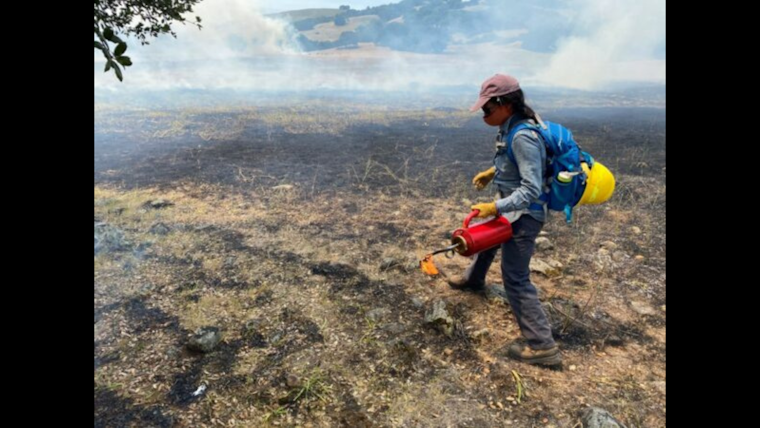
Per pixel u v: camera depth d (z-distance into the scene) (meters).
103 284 3.25
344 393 2.31
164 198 5.20
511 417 2.18
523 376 2.45
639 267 3.77
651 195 5.56
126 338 2.68
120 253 3.74
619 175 6.40
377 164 7.01
